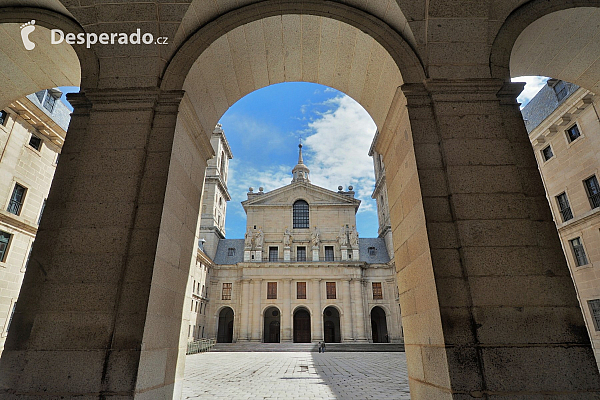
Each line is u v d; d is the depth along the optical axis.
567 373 5.05
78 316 5.48
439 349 5.44
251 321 48.69
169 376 6.37
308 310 49.97
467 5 7.11
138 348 5.28
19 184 22.30
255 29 7.82
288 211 55.97
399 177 7.77
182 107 7.03
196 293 44.03
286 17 7.68
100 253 5.87
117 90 6.96
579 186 20.70
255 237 54.09
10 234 21.36
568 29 7.71
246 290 50.31
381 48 7.48
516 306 5.43
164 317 6.21
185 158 7.38
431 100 6.91
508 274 5.62
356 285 50.81
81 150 6.72
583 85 9.62
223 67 8.34
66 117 26.53
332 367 20.97
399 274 7.78
